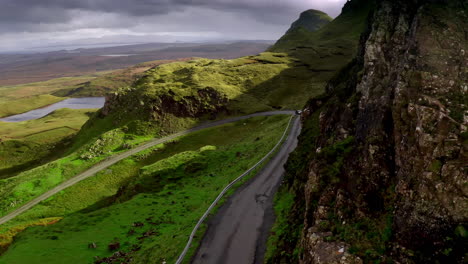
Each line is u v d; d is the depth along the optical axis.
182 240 41.53
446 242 14.70
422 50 22.31
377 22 29.39
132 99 197.75
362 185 20.95
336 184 23.61
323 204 23.16
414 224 16.20
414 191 17.03
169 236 47.22
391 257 16.23
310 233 21.28
